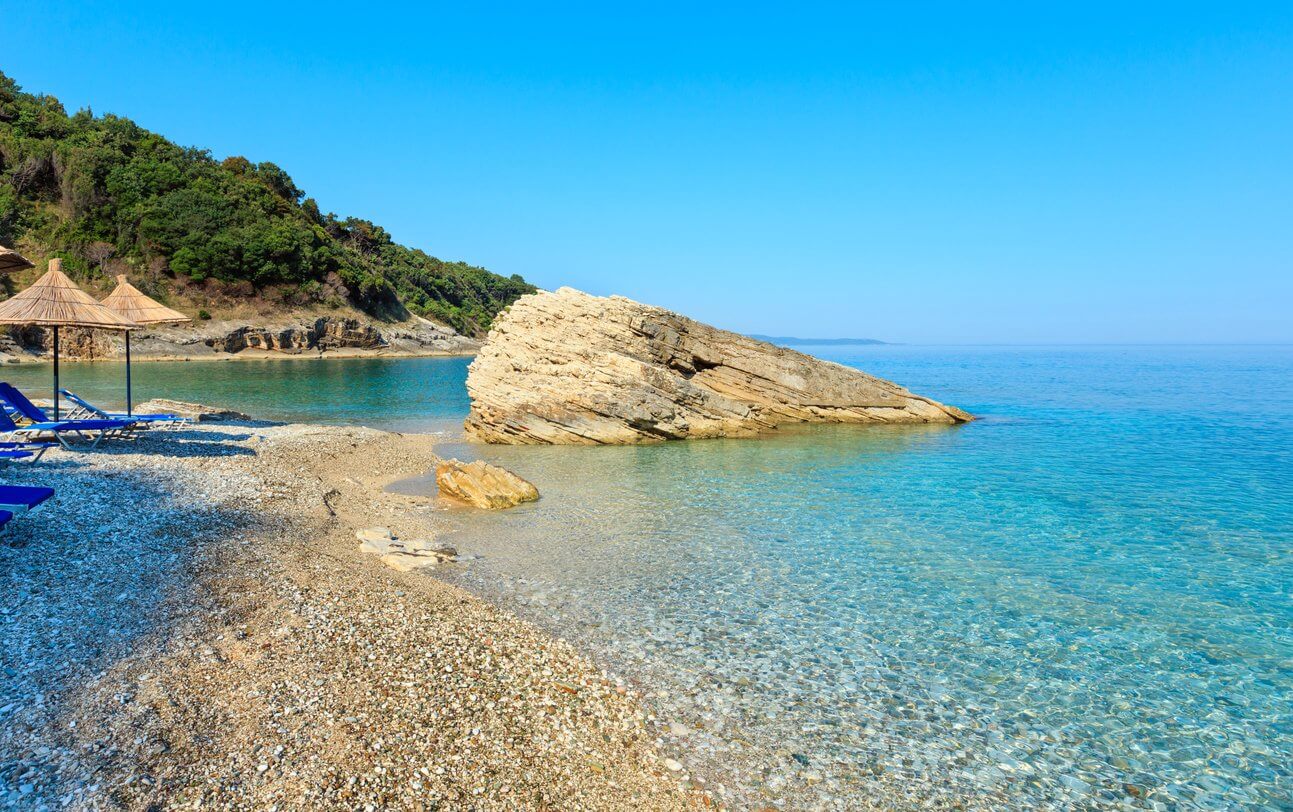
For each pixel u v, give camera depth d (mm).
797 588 12938
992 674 9852
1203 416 40031
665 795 7074
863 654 10336
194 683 7727
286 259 101812
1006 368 105750
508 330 33500
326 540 14125
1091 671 10008
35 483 14828
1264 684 9742
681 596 12430
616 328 33250
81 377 56062
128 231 91438
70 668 7641
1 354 68625
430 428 35000
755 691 9195
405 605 11055
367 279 111875
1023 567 14328
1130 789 7488
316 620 9867
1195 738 8453
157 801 5793
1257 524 17625
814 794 7238
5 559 10336
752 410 34781
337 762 6695
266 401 43688
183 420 23422
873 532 16672
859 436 33094
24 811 5434
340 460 23609
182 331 84875
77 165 92125
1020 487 21672
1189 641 11031
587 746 7750
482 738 7562
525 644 10156
